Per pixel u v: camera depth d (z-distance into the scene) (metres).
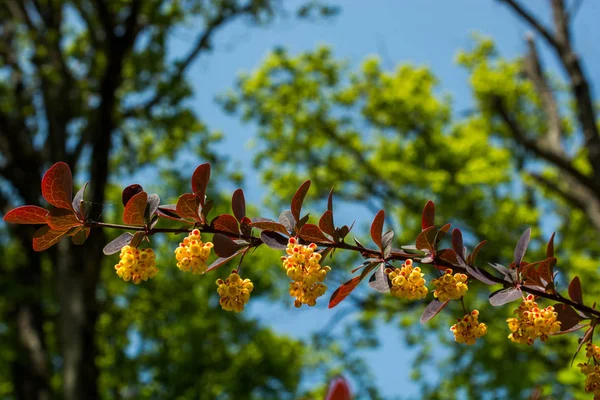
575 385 11.96
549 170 15.02
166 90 12.67
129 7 12.44
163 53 12.70
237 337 14.66
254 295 14.70
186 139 13.80
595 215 10.70
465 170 14.51
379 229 1.69
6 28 13.76
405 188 15.92
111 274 14.00
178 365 13.94
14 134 12.51
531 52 12.74
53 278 12.31
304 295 1.61
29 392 11.71
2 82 12.85
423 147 15.21
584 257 13.16
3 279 11.66
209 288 14.53
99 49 12.19
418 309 15.04
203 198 1.63
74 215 1.57
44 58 12.51
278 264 14.35
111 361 13.73
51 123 12.09
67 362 10.25
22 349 12.02
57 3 12.70
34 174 12.46
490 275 1.73
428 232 1.69
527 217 14.16
